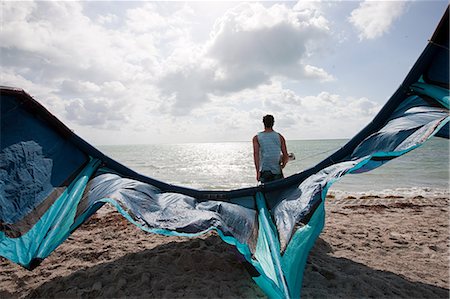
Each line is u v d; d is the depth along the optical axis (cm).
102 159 359
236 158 4112
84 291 270
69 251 375
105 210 604
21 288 286
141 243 398
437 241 418
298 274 239
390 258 358
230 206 310
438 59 323
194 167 2508
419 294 272
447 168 1565
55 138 333
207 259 328
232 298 254
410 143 243
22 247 247
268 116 416
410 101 335
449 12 298
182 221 253
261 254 250
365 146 312
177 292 265
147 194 297
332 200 745
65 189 307
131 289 272
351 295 264
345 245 399
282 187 361
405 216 565
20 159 288
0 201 256
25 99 306
